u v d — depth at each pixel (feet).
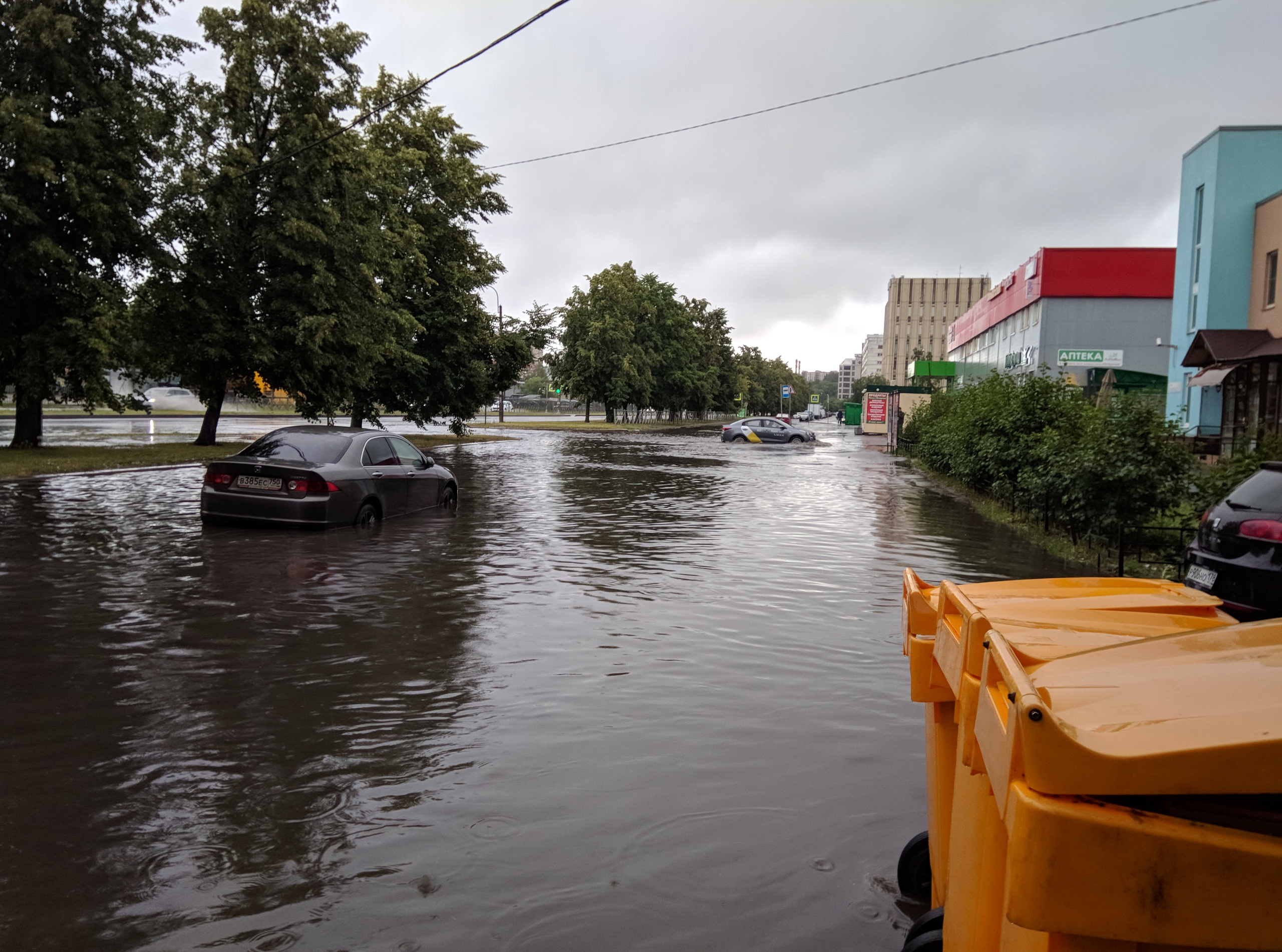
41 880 9.93
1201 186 93.09
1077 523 37.58
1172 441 34.86
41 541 34.40
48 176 68.95
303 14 85.51
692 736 14.90
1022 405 53.83
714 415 472.44
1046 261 150.10
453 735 14.87
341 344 88.12
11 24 71.31
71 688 17.15
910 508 55.93
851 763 13.76
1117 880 4.63
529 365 133.69
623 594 27.09
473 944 8.74
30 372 71.36
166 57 80.28
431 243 116.26
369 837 11.07
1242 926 4.53
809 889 9.91
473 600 25.75
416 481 44.80
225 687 17.37
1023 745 4.80
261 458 38.52
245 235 83.41
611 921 9.20
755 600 26.63
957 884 6.97
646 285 257.55
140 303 81.25
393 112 115.96
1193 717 5.24
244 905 9.43
